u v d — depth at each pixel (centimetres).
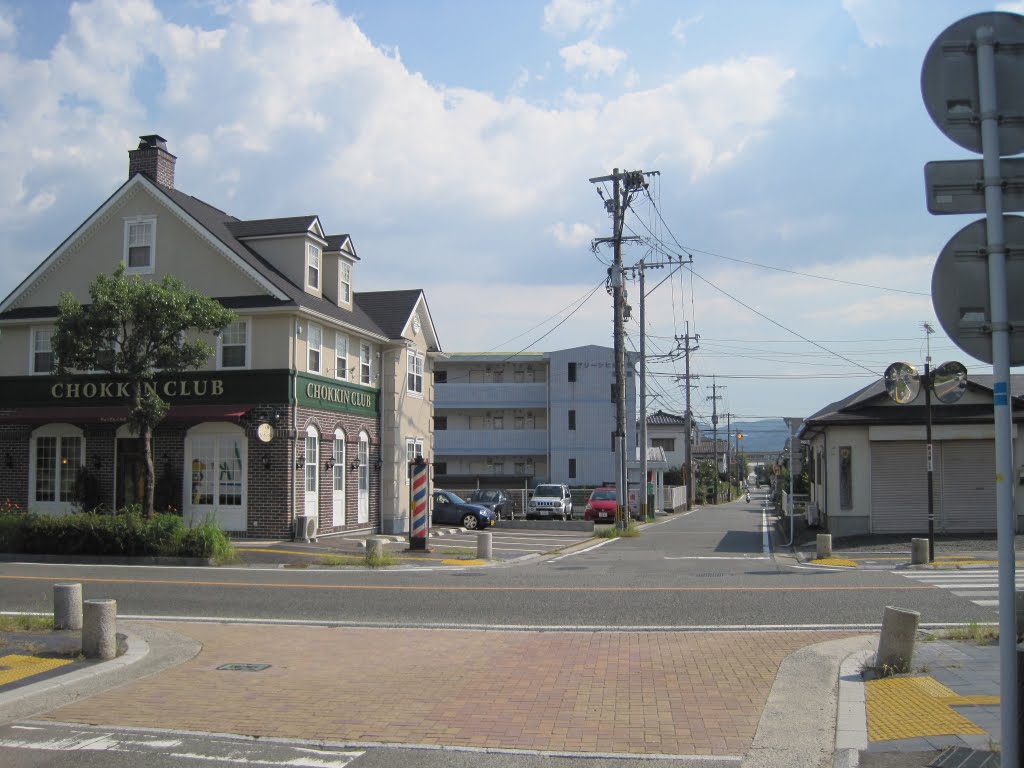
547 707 780
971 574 1731
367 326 3062
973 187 477
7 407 2717
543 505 4331
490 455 5784
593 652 1019
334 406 2802
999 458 457
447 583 1652
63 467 2686
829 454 2606
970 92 481
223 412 2483
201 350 2172
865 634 1113
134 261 2667
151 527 2081
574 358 5756
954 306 475
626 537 3150
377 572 1889
